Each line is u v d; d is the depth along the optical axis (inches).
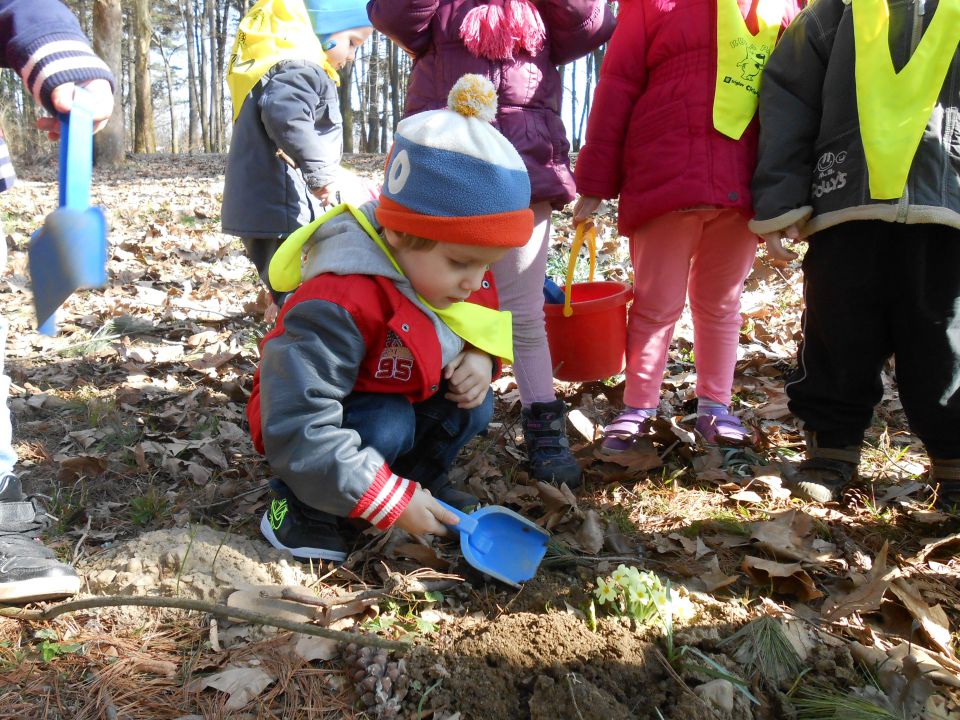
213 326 165.2
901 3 89.0
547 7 102.9
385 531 86.0
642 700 65.4
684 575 82.1
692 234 107.2
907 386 95.0
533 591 77.2
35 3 69.0
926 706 65.2
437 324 80.0
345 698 64.9
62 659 66.5
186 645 69.0
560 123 106.1
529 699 63.9
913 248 88.7
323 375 74.1
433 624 72.9
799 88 96.4
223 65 1673.2
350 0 135.1
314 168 122.6
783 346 152.7
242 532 87.4
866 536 90.8
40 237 56.1
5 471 79.0
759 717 65.5
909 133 86.4
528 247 103.2
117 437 110.3
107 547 83.6
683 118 102.3
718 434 113.8
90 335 154.1
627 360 115.0
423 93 105.4
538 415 104.3
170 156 845.8
